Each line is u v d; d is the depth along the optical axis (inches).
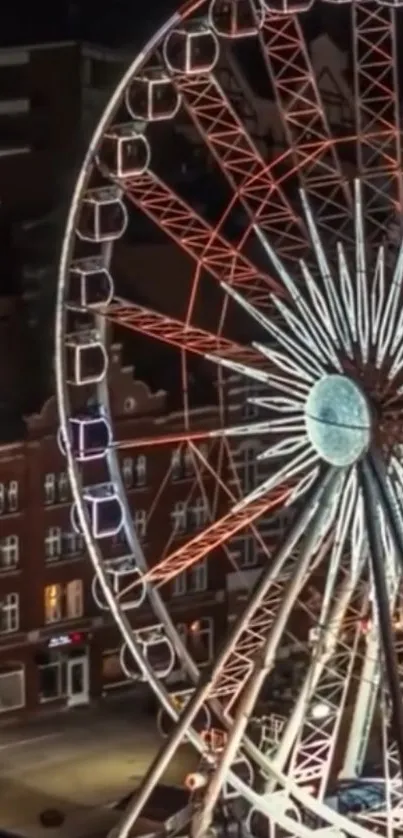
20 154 7824.8
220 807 6668.3
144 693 7755.9
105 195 6269.7
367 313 6141.7
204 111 7337.6
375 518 6117.1
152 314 6402.6
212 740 6412.4
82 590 7711.6
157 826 7165.4
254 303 7032.5
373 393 6131.9
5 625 7647.6
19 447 7603.4
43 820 7268.7
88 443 6358.3
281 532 7741.1
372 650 6451.8
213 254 7308.1
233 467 7426.2
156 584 6978.4
